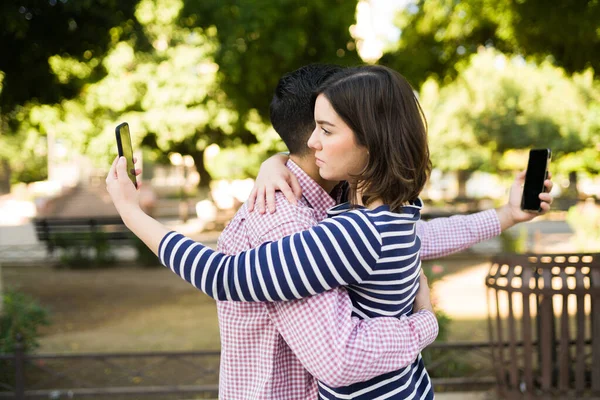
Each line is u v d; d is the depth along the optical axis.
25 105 6.91
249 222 1.21
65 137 13.75
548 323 3.33
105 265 11.43
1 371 4.54
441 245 1.55
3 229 18.56
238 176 22.83
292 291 1.05
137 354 3.94
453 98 20.64
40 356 3.96
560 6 5.68
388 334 1.09
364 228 1.08
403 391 1.17
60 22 5.80
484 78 20.28
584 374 3.32
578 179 24.84
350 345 1.05
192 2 7.80
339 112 1.12
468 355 5.14
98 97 12.59
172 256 1.12
